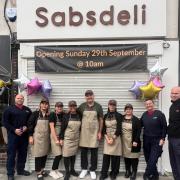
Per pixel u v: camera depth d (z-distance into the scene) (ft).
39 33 14.29
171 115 12.09
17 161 14.06
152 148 12.92
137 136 13.28
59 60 14.34
